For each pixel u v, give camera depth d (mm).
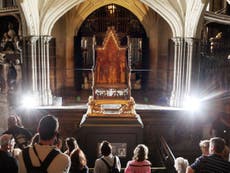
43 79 15469
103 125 11547
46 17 14953
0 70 15445
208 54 15812
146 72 20312
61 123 14758
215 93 15555
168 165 9438
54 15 15086
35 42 15094
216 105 15195
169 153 9789
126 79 12016
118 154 11773
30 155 3197
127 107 11805
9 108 15141
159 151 13234
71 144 6297
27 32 14758
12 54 15383
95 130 11586
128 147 11734
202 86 15930
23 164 3178
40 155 3197
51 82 18234
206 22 15109
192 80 15445
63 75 19062
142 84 20453
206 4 13500
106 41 11898
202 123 14992
